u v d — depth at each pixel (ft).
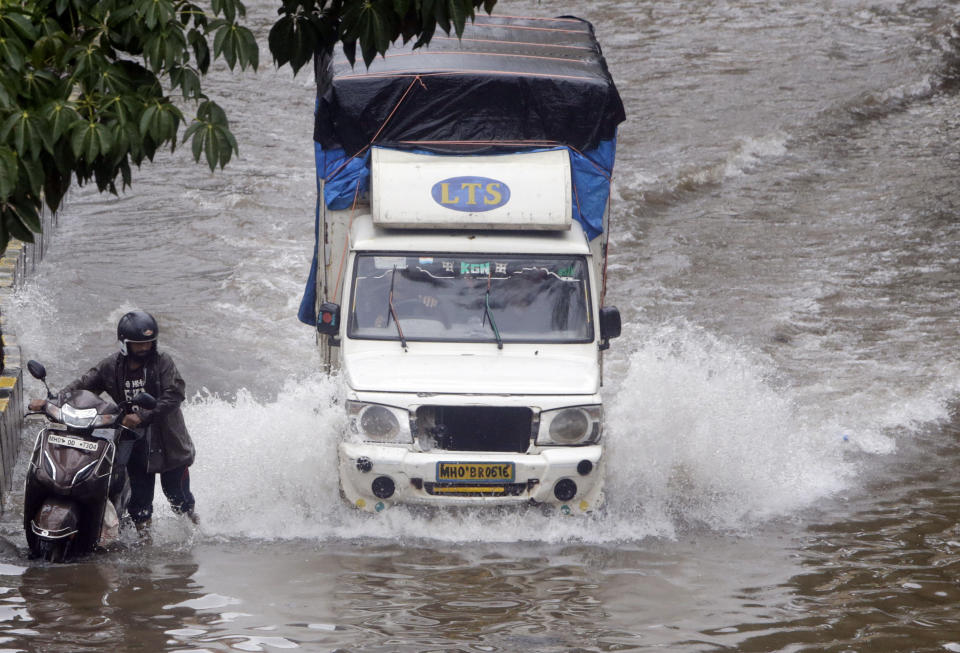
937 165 278.67
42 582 91.20
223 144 75.56
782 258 215.31
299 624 83.20
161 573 94.02
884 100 335.47
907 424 143.64
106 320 172.14
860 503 116.67
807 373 161.07
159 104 74.02
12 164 68.95
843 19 418.51
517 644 80.18
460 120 121.19
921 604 89.56
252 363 160.15
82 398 96.32
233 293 188.14
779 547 103.35
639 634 82.43
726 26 405.39
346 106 119.55
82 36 75.87
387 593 89.97
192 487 112.27
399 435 105.50
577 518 106.83
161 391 101.09
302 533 105.09
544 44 134.92
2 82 70.59
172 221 224.33
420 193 115.96
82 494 94.38
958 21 401.29
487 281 117.29
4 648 77.61
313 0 81.05
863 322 183.21
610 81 125.08
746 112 317.22
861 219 239.30
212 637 80.43
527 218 116.37
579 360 113.50
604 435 112.78
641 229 231.30
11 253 181.47
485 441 109.19
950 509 114.83
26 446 127.34
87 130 71.10
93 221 223.51
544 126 122.21
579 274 118.11
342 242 121.70
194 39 76.95
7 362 134.82
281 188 245.65
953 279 204.23
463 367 110.42
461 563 97.50
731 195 256.52
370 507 105.70
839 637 82.69
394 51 128.36
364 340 114.32
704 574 95.81
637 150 282.56
